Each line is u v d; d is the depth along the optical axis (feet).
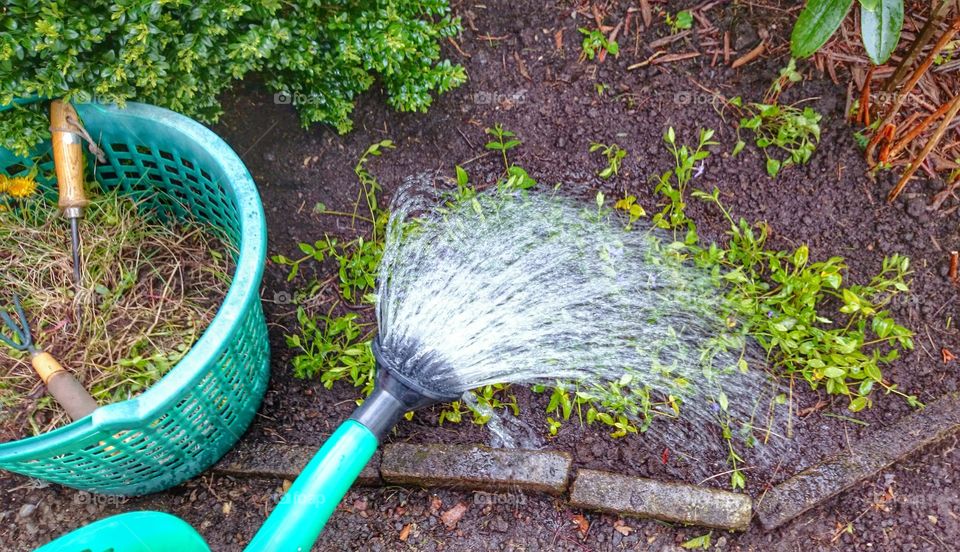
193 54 4.25
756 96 4.92
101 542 3.74
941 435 4.55
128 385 4.40
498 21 5.02
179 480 4.53
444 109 4.95
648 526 4.51
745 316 4.68
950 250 4.75
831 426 4.60
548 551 4.50
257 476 4.58
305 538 3.84
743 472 4.55
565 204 4.85
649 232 4.80
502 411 4.63
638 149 4.90
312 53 4.47
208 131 4.28
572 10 5.02
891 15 4.30
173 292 4.63
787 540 4.48
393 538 4.52
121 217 4.65
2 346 4.41
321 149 4.92
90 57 4.24
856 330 4.68
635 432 4.60
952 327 4.70
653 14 5.00
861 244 4.79
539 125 4.95
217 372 4.12
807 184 4.84
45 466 3.93
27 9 4.09
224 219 4.59
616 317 4.63
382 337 4.19
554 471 4.50
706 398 4.63
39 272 4.54
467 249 4.72
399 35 4.45
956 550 4.45
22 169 4.59
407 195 4.89
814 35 4.37
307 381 4.70
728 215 4.82
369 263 4.74
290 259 4.85
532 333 4.47
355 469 3.93
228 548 4.49
